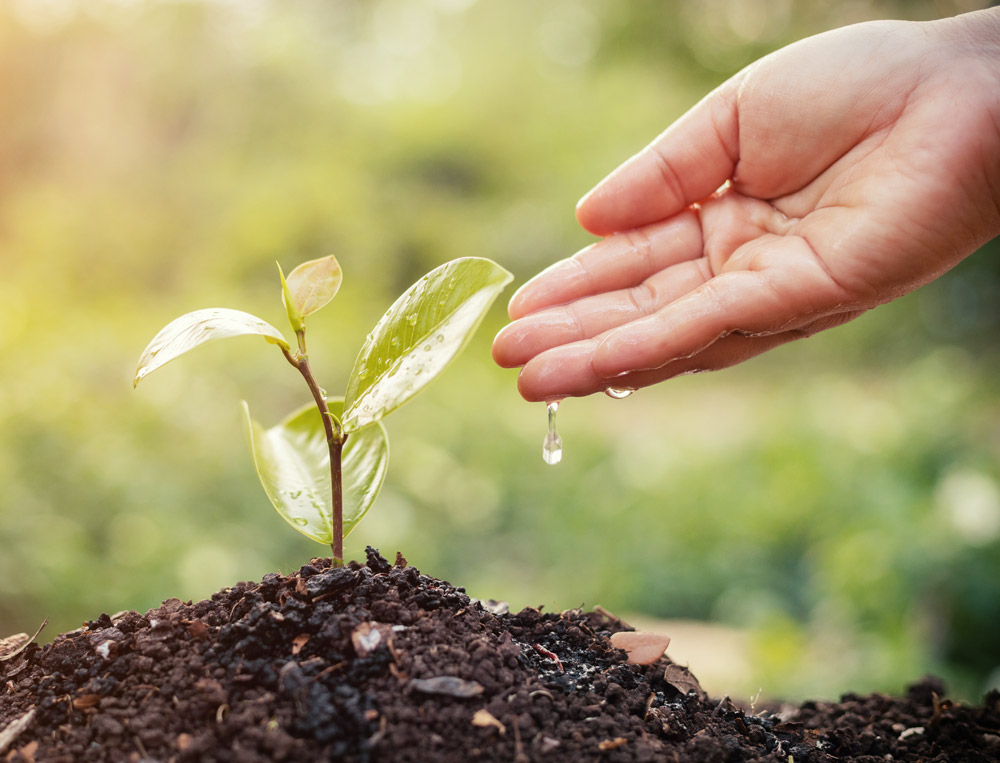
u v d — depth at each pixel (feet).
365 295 4.98
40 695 0.97
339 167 5.93
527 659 1.02
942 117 1.15
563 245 6.57
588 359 1.16
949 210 1.15
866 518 2.49
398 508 2.69
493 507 3.09
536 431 3.84
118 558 2.06
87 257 4.58
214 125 5.81
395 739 0.91
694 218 1.30
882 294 1.19
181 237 5.05
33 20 5.11
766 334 1.20
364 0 7.68
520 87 7.06
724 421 4.28
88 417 2.53
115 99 5.45
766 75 1.23
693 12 7.01
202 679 0.95
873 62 1.19
